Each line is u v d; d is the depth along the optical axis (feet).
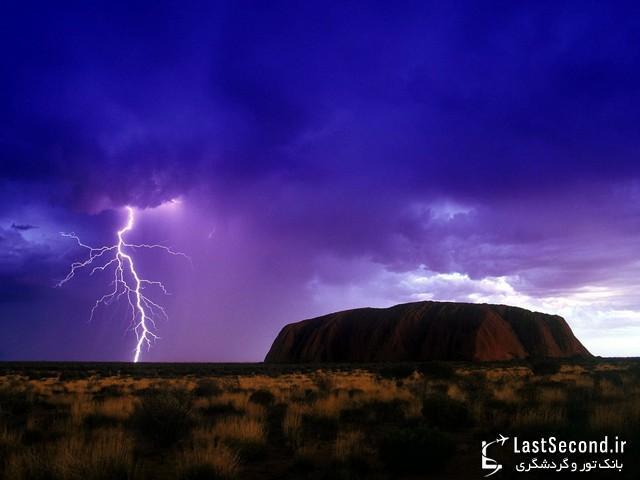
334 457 31.99
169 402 40.60
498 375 131.13
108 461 28.02
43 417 53.26
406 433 31.37
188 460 28.86
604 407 40.37
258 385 97.96
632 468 26.35
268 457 35.94
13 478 26.45
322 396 68.90
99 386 98.99
